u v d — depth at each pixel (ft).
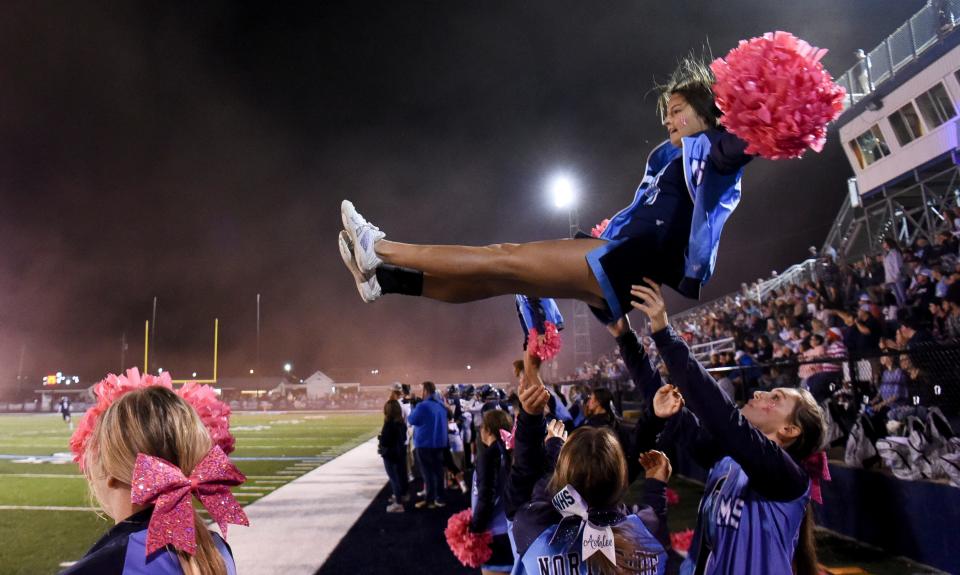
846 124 69.41
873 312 29.48
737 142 6.14
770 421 8.41
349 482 37.73
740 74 5.57
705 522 8.24
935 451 18.06
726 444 7.21
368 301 6.52
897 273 37.35
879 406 20.99
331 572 19.60
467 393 41.06
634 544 7.14
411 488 37.76
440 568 19.97
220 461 4.86
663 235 6.63
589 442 7.41
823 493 22.84
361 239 6.52
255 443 64.64
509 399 33.71
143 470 4.49
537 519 7.58
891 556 19.13
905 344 25.11
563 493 7.14
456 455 38.52
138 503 4.44
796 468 7.48
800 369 26.48
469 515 13.26
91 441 5.00
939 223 56.08
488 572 12.92
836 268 46.06
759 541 7.51
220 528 4.66
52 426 98.99
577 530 7.21
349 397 190.70
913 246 37.83
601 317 7.34
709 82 7.11
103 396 5.83
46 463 47.80
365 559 21.04
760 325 45.88
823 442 8.34
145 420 4.78
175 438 4.85
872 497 20.35
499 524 12.67
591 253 6.42
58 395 239.50
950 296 26.94
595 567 6.99
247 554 21.70
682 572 8.55
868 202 69.05
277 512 29.04
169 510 4.45
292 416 138.62
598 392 16.31
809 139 5.47
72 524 25.68
